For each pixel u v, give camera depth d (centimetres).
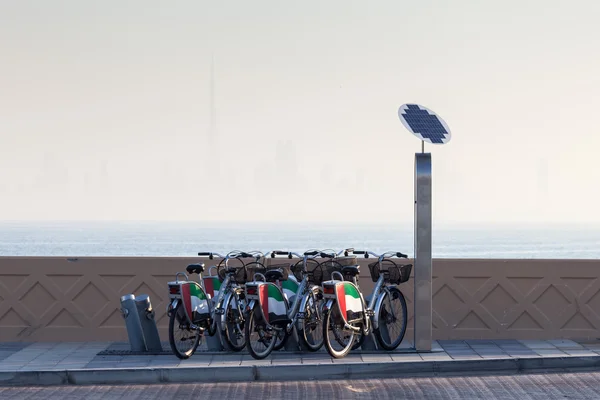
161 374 961
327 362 1005
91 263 1209
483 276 1207
